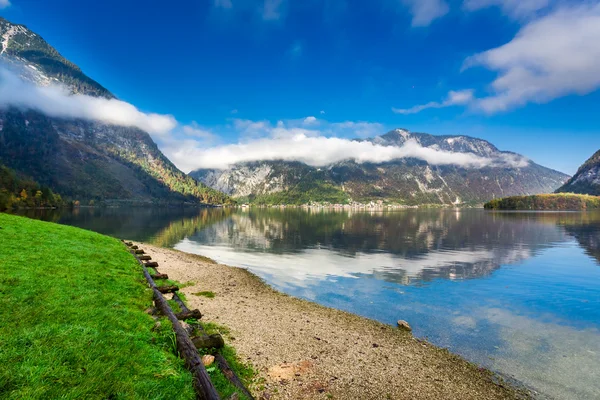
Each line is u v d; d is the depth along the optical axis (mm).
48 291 10523
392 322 18109
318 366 11383
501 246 55344
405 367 12141
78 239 23828
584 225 103625
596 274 32375
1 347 6480
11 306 8750
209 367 8656
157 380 6660
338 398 9430
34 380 5621
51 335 7395
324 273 32281
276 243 59125
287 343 13211
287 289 25453
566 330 17203
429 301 22562
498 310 20562
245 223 114938
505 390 11148
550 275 31750
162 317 10766
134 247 30859
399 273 32531
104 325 8664
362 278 30031
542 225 104562
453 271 33625
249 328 14555
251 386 9438
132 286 14031
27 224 24953
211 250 48906
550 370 12758
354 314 19297
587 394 11117
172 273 26391
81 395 5527
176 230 81750
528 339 15883
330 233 79875
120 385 6082
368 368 11680
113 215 143375
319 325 16297
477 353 14164
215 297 20109
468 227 98375
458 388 10984
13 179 153750
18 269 12398
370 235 74938
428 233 79688
